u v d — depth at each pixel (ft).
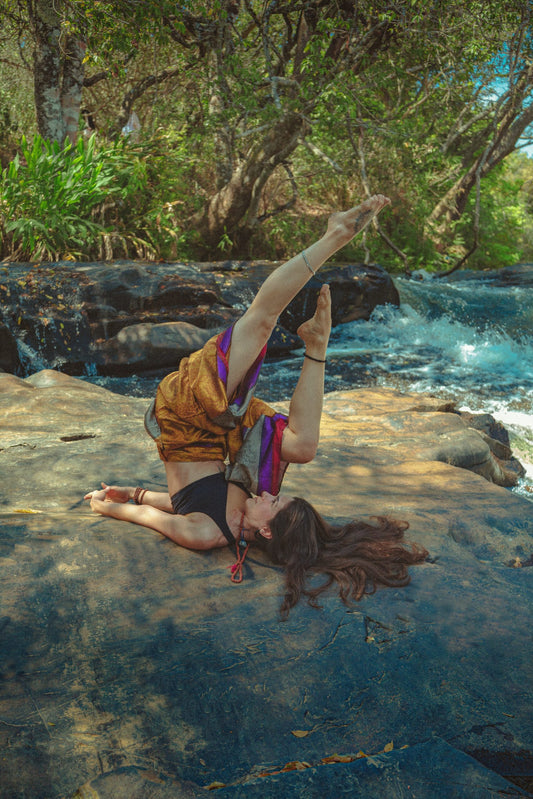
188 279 33.86
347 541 10.87
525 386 30.14
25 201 37.29
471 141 67.77
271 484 10.64
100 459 14.96
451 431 18.74
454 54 43.86
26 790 6.61
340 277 37.78
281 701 8.04
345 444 17.65
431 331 37.93
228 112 43.19
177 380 10.59
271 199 56.29
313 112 43.11
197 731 7.58
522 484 19.71
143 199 44.47
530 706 8.17
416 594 10.07
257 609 9.46
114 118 52.70
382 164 55.77
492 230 73.10
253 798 6.33
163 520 10.87
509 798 6.37
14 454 15.25
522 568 11.34
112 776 6.49
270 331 10.09
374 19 41.91
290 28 44.42
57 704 7.68
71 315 30.17
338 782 6.53
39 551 10.19
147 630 8.91
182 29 38.09
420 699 8.20
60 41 39.22
